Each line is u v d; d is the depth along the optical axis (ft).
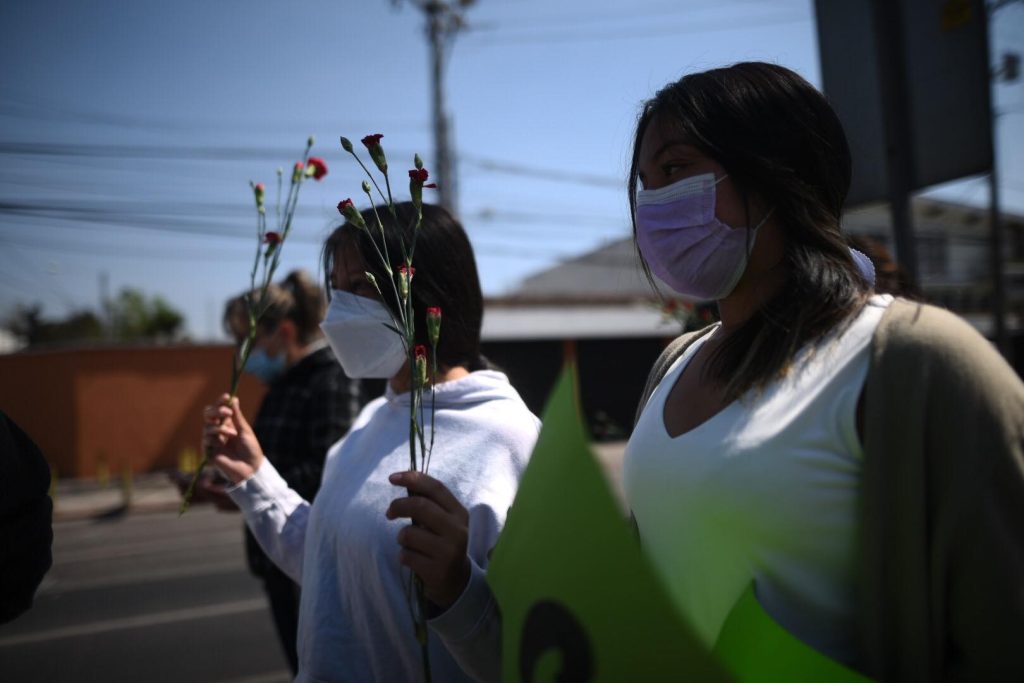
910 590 2.80
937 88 8.23
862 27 8.77
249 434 6.29
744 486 3.04
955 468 2.70
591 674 2.70
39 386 56.65
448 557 3.71
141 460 57.16
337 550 5.04
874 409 2.85
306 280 9.59
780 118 3.40
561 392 3.14
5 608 4.70
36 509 4.75
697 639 2.44
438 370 5.33
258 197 5.92
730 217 3.45
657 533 3.45
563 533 2.88
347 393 8.40
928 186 8.38
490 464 4.88
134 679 14.82
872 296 3.22
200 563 26.27
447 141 48.57
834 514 2.94
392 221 5.21
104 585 23.32
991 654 2.69
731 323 3.73
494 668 3.97
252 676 14.69
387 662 4.74
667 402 3.78
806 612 2.99
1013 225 68.39
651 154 3.72
